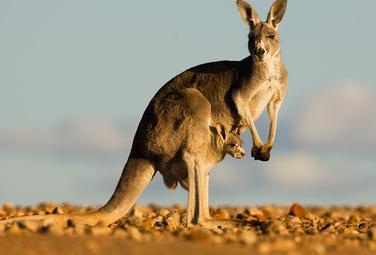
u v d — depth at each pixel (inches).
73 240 1115.3
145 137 1542.8
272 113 1628.9
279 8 1614.2
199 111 1526.8
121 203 1533.0
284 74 1605.6
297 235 1316.4
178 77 1608.0
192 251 1050.1
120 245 1084.5
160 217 1656.0
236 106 1579.7
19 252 1034.7
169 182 1581.0
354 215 2022.6
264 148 1610.5
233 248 1085.8
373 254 1111.0
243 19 1635.1
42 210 1908.2
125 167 1557.6
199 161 1518.2
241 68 1589.6
